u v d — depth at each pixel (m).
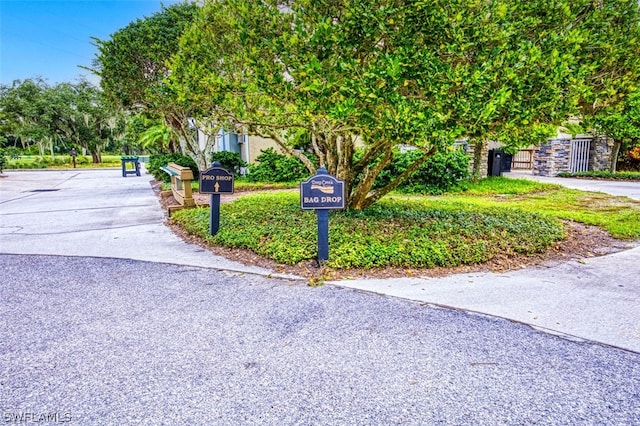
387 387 2.13
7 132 31.52
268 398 2.04
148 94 9.95
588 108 4.92
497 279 3.85
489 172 12.88
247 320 2.96
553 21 4.15
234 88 4.86
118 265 4.34
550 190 10.45
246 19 4.53
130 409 1.96
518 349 2.53
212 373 2.27
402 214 5.92
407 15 3.79
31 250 4.96
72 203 9.23
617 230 5.65
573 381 2.18
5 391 2.11
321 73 3.94
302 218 5.70
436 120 3.72
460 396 2.05
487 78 3.69
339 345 2.58
